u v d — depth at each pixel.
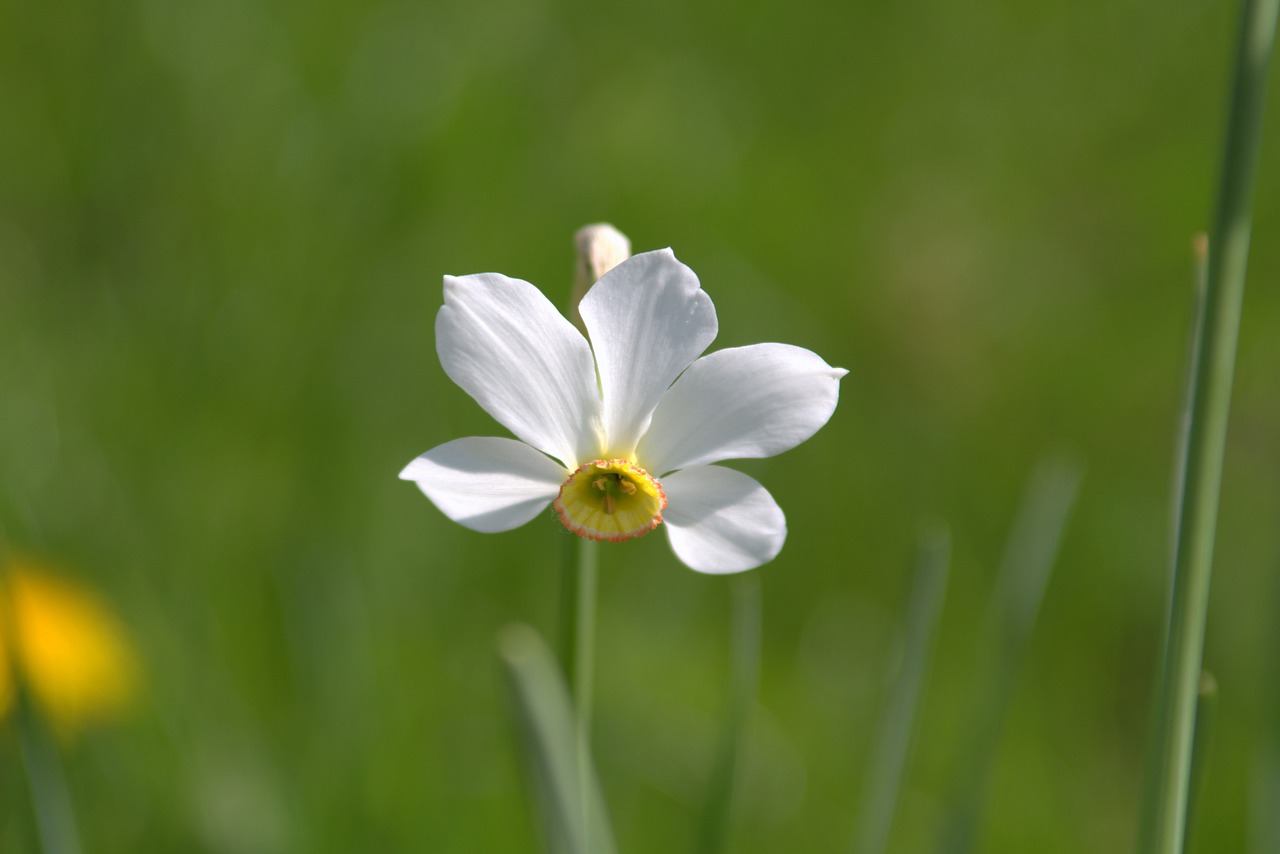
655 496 0.56
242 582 0.88
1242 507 1.10
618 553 0.98
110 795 0.70
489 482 0.56
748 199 1.24
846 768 0.92
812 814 0.88
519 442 0.56
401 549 0.93
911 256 1.29
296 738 0.76
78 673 0.70
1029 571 0.62
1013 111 1.38
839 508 1.10
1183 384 0.57
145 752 0.71
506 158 1.16
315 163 1.10
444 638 0.91
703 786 0.85
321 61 1.14
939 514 1.13
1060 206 1.33
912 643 0.60
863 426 1.15
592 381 0.56
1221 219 0.54
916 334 1.25
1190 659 0.55
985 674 0.62
